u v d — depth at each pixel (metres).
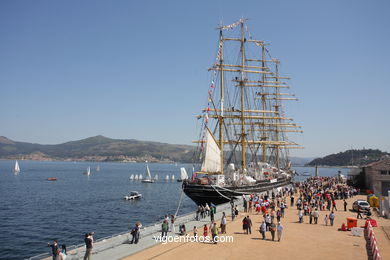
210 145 74.62
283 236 37.88
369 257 29.92
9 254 45.88
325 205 61.66
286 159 148.12
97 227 64.81
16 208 87.00
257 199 59.78
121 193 129.75
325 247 33.25
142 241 34.00
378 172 76.75
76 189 142.38
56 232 59.81
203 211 47.38
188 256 29.73
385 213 50.38
